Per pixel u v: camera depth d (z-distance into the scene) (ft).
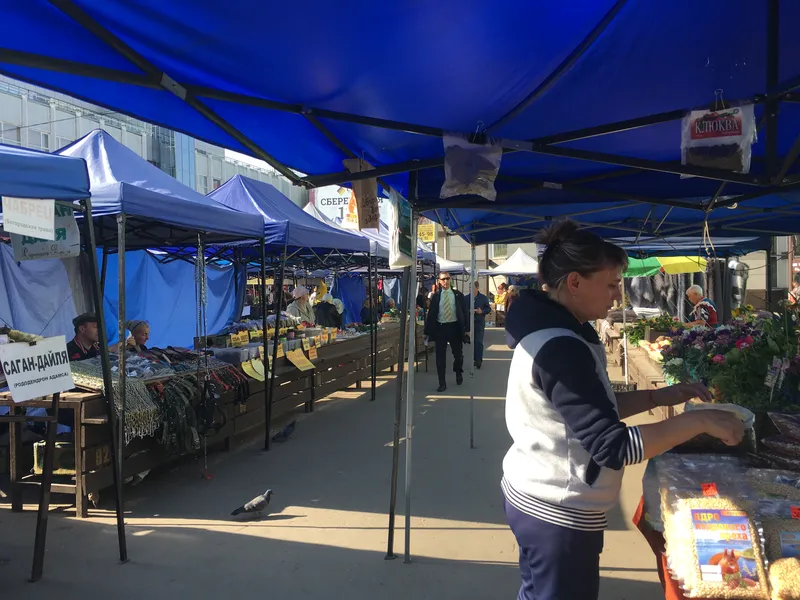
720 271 43.39
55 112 83.30
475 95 8.68
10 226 9.85
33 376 10.78
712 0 6.77
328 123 9.70
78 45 7.01
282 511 14.90
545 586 5.78
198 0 6.14
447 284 33.12
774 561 5.88
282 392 24.02
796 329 11.29
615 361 40.98
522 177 13.57
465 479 17.19
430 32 6.95
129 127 92.84
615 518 14.17
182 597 10.77
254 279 58.85
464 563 12.01
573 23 6.95
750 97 8.63
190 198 18.22
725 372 10.93
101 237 22.11
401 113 9.29
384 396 30.83
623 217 23.79
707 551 5.93
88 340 17.42
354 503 15.40
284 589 11.05
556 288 6.11
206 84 8.29
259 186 27.91
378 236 38.47
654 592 10.69
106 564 12.05
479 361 41.39
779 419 7.84
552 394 5.47
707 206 14.49
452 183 9.62
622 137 10.84
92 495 14.83
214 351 21.09
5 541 13.10
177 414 16.28
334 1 6.22
